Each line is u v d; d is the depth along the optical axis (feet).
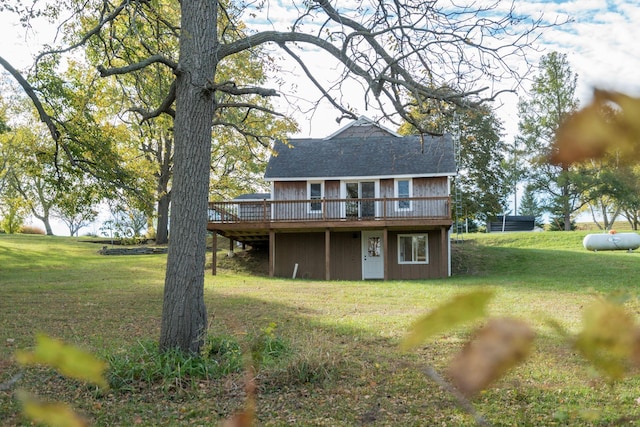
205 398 20.25
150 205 47.16
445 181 79.41
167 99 27.73
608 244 96.32
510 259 85.76
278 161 84.23
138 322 36.60
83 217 46.01
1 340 29.48
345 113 26.18
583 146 1.10
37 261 88.53
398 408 19.13
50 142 52.49
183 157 25.11
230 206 80.48
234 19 31.17
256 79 36.63
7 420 16.51
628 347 1.23
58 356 1.31
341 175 80.07
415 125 26.50
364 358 25.29
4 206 122.52
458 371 1.08
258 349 6.06
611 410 16.55
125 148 61.41
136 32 26.45
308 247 82.99
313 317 38.68
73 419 1.44
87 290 54.29
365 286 61.77
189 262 24.70
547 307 40.37
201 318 24.90
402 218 75.56
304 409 19.34
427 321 1.12
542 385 19.31
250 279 72.23
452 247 98.78
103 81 46.83
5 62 36.01
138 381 21.74
